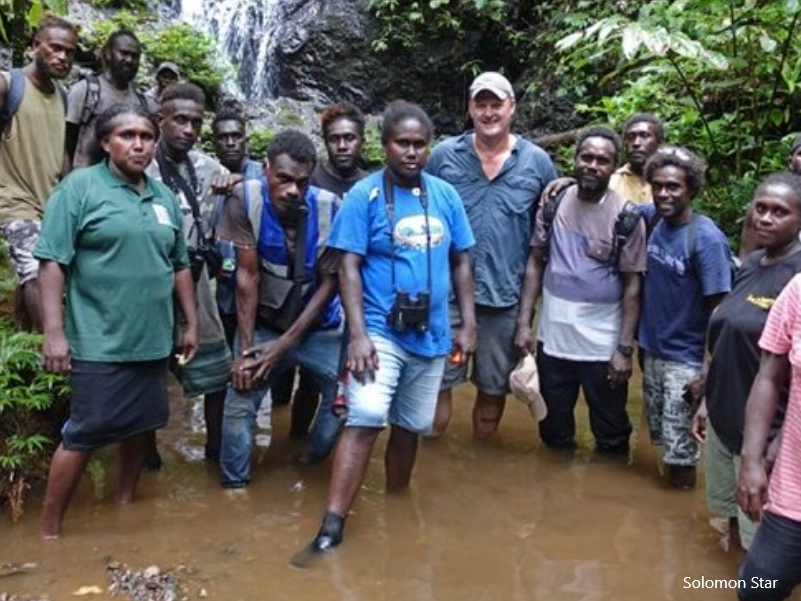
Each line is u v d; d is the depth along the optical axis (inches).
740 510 126.1
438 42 471.8
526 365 174.1
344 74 474.6
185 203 158.4
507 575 130.1
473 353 167.8
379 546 137.9
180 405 202.5
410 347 141.5
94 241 131.7
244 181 153.2
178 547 135.9
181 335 153.8
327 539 136.1
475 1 446.6
